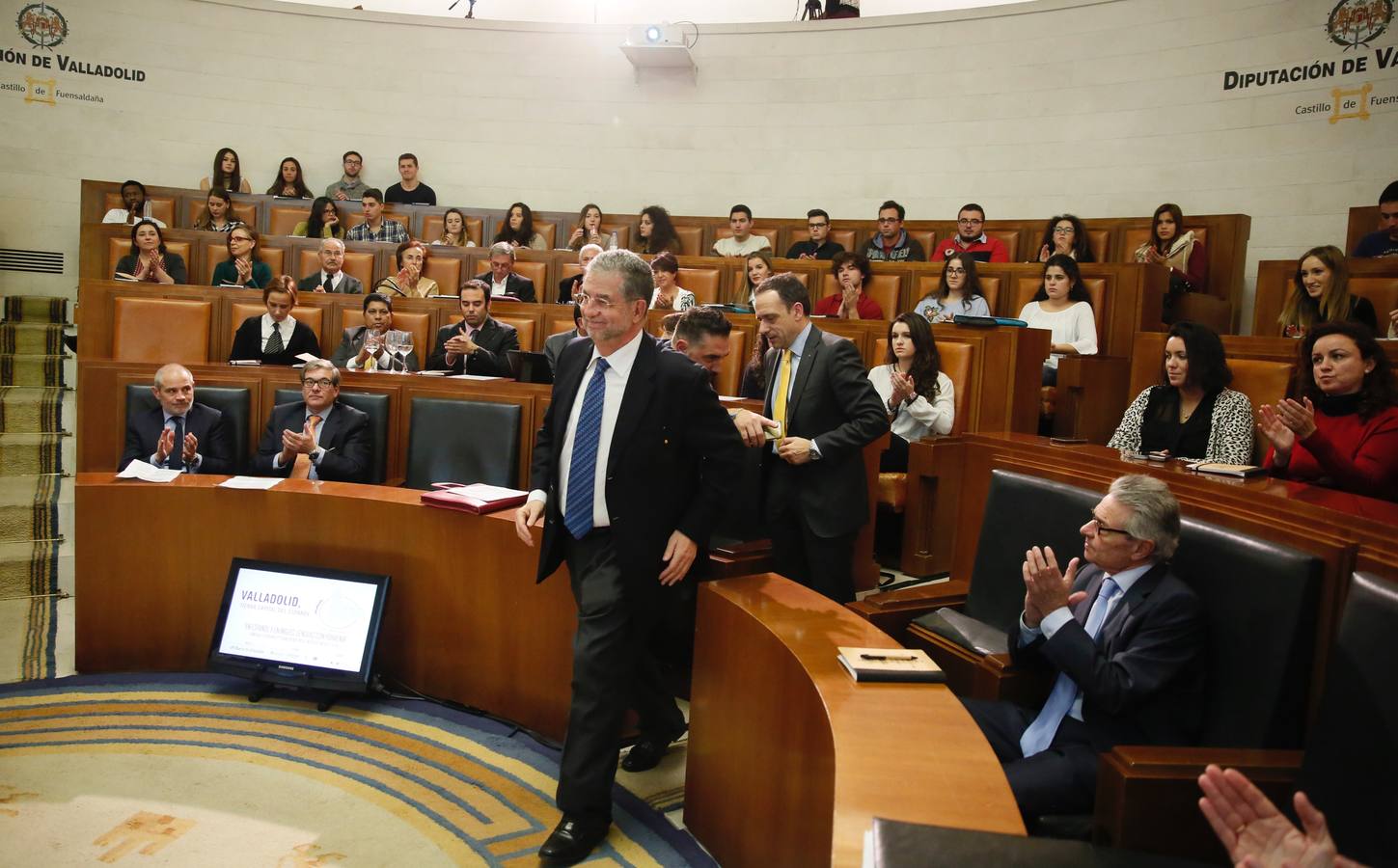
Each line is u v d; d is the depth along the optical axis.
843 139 8.26
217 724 2.85
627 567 2.25
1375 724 1.35
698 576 2.58
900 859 0.99
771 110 8.45
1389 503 1.96
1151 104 7.09
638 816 2.40
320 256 6.31
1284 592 1.71
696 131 8.64
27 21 8.36
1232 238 6.21
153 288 5.10
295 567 3.08
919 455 4.08
